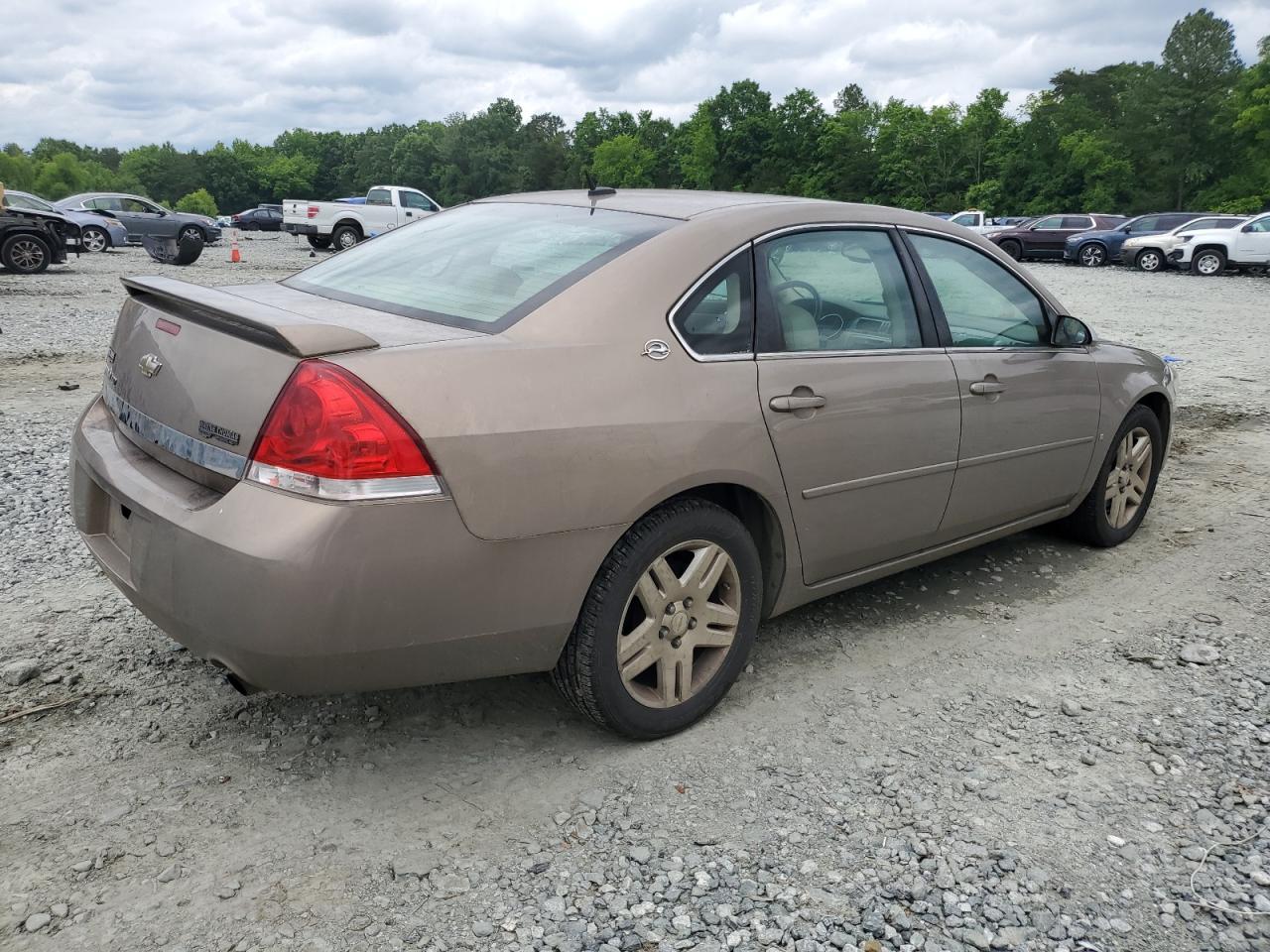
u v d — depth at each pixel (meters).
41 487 5.41
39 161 190.50
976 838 2.63
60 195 168.00
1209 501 5.92
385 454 2.35
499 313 2.82
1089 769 2.99
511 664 2.71
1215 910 2.39
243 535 2.34
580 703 2.89
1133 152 87.50
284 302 3.03
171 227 30.52
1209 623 4.11
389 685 2.56
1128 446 4.92
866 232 3.64
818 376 3.25
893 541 3.68
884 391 3.45
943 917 2.34
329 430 2.32
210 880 2.38
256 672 2.42
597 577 2.77
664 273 2.98
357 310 2.97
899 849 2.58
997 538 4.61
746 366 3.07
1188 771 2.99
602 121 149.50
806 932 2.27
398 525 2.38
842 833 2.64
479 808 2.70
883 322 3.59
